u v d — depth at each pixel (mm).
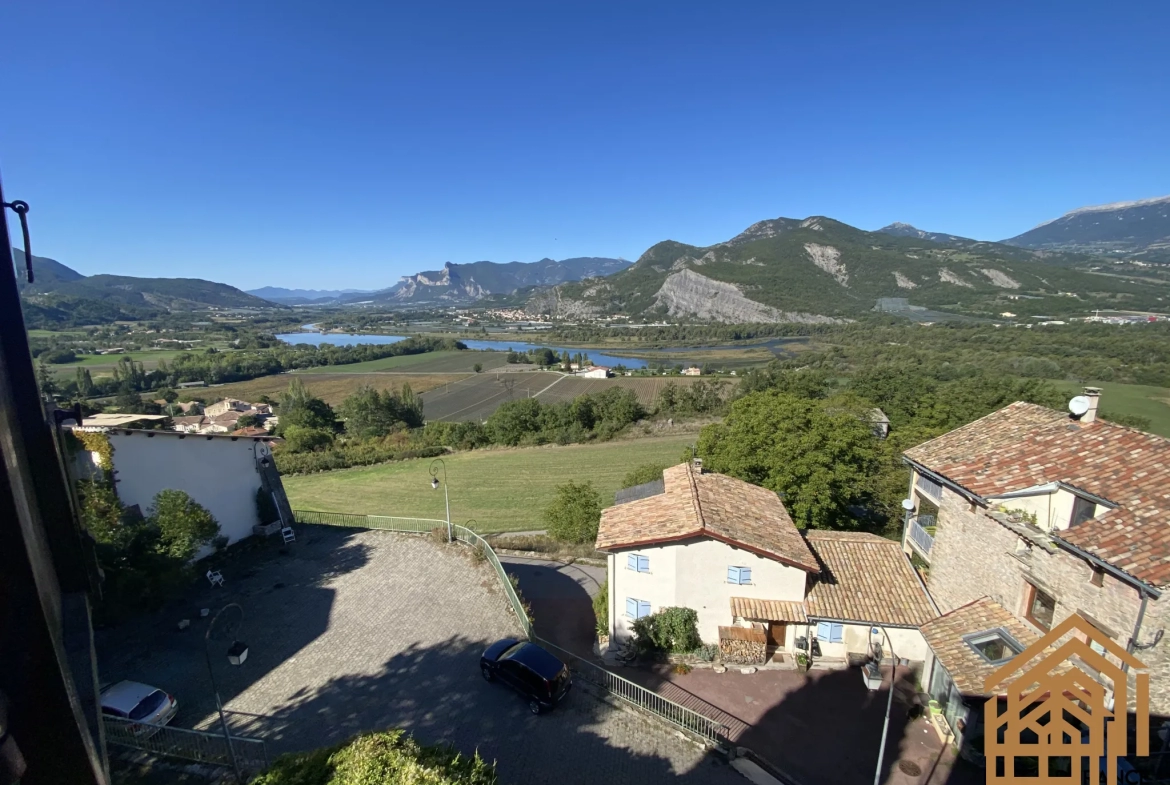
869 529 32281
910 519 24812
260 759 13953
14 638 3057
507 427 75500
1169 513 14422
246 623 20719
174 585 21109
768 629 22047
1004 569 18312
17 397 3799
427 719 16188
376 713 16344
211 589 23234
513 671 17141
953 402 49594
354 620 20906
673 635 21406
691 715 17859
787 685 20297
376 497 50625
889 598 21609
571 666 19906
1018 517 17734
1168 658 13414
